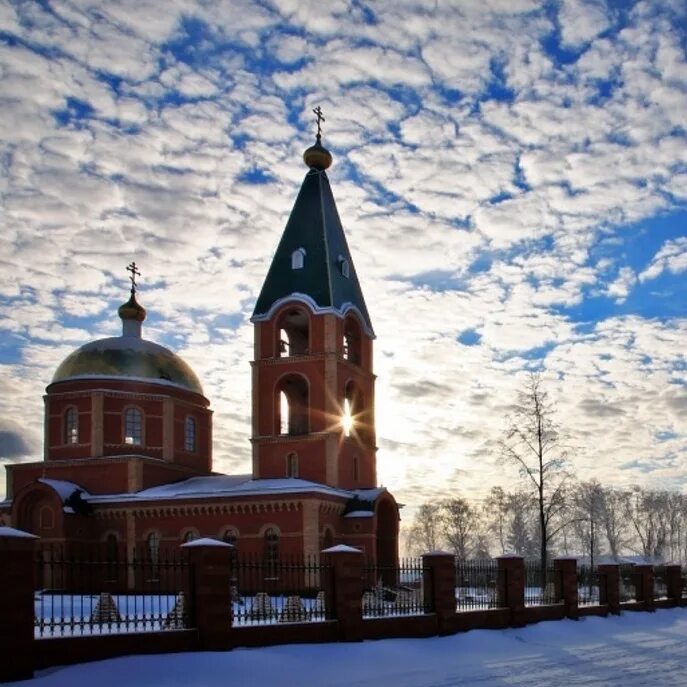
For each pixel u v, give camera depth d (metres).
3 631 17.89
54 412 59.19
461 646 28.02
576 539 120.12
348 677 21.94
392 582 49.81
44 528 54.22
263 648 23.16
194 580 22.34
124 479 56.16
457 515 110.69
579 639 32.22
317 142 58.25
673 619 41.69
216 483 55.69
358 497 52.25
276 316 54.69
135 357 60.50
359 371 56.31
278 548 49.31
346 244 58.12
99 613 22.52
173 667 20.20
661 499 115.12
